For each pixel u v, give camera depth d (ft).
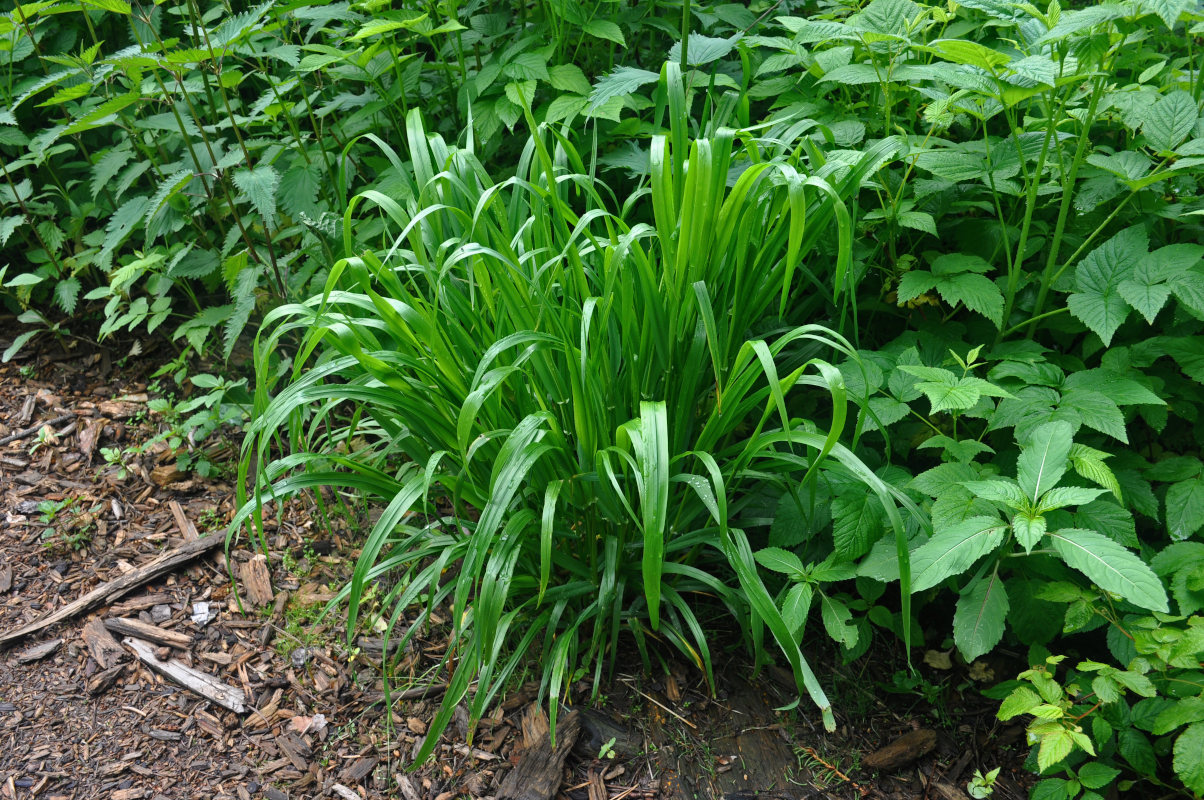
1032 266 7.60
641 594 6.99
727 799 6.09
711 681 6.28
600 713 6.61
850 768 6.33
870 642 6.53
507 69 8.32
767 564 6.32
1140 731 5.95
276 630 7.45
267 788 6.22
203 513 8.60
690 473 6.33
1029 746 6.49
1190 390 6.77
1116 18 6.12
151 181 10.68
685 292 6.07
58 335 10.59
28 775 6.27
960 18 8.73
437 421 6.16
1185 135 6.45
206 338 10.49
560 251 6.61
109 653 7.23
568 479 6.01
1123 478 6.50
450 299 6.38
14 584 7.83
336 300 5.76
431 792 6.15
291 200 8.92
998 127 8.32
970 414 6.42
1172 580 5.90
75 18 11.32
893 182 7.72
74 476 9.00
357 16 8.96
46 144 8.90
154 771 6.33
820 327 5.74
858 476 5.51
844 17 8.86
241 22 8.22
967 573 6.76
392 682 6.97
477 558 5.33
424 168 7.00
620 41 8.44
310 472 6.55
